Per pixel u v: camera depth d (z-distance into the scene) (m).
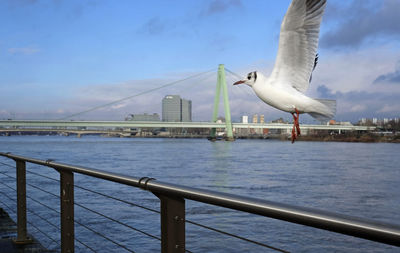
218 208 13.81
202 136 171.62
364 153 51.66
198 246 9.78
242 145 79.00
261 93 2.77
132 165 30.73
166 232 1.89
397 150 60.56
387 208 15.35
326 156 44.38
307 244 10.11
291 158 40.09
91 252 8.88
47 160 3.08
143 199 15.26
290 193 18.25
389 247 10.00
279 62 2.80
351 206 15.72
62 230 2.93
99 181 20.33
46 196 15.74
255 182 21.56
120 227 11.09
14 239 3.90
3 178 22.05
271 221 12.12
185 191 1.71
